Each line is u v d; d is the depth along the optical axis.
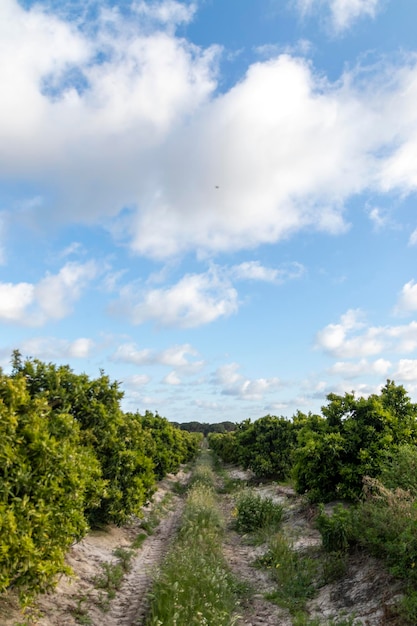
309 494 14.99
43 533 6.78
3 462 6.32
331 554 9.45
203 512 15.34
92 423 12.49
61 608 7.74
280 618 7.88
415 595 6.49
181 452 36.22
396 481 10.10
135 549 13.10
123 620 7.65
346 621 6.93
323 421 15.87
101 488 11.51
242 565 11.30
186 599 7.57
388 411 14.20
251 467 26.72
